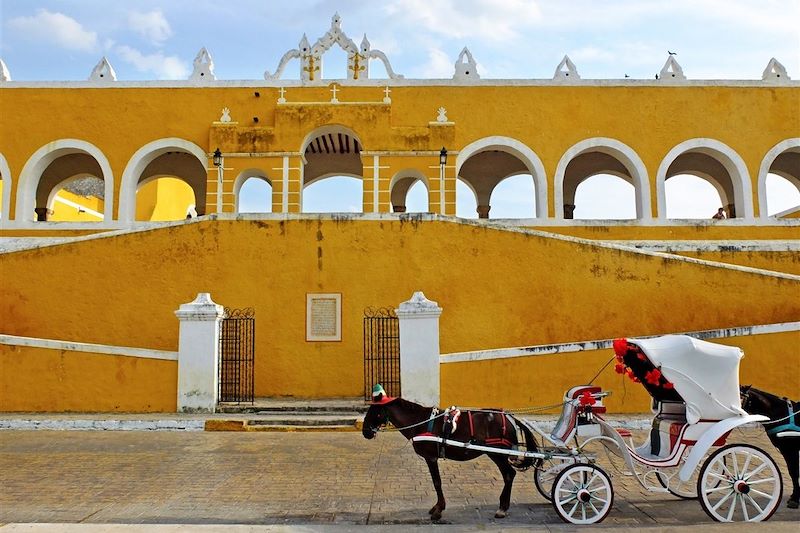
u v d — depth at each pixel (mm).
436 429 5984
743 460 8281
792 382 11219
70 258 13195
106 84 18703
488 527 5414
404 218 13266
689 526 5359
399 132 17875
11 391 11156
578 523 5625
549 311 12891
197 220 13234
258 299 13023
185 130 18609
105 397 11102
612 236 17328
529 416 10867
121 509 6031
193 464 7902
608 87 19047
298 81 18938
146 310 13023
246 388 12578
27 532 5215
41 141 18453
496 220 17703
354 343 12898
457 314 12992
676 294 12703
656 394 6551
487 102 18938
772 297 12633
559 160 18766
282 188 17656
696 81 19094
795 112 19062
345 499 6398
